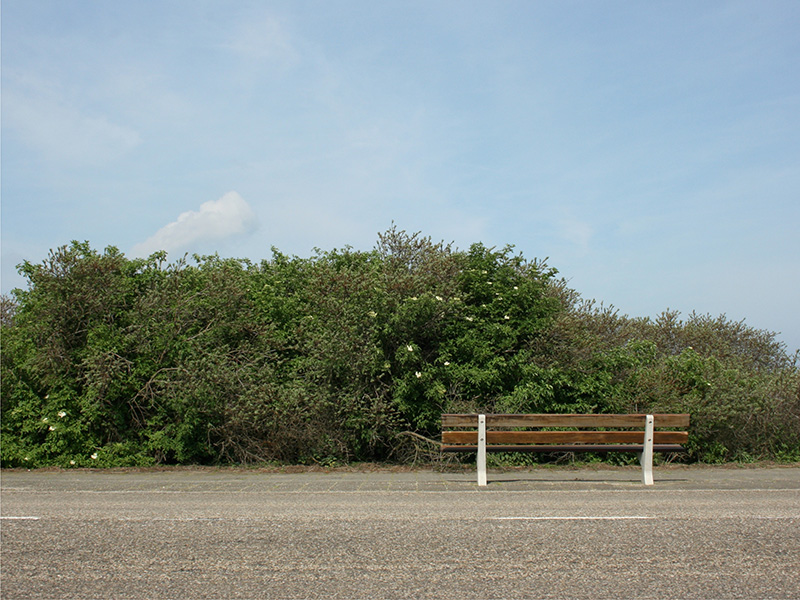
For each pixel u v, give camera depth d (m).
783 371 14.56
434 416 12.23
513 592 4.61
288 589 4.66
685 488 9.02
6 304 19.62
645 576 4.96
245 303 13.73
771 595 4.59
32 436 11.92
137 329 12.30
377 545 5.76
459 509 7.36
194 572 5.03
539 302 13.65
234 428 12.09
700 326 21.83
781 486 9.27
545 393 12.58
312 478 10.12
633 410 13.38
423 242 14.96
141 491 8.84
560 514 7.08
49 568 5.14
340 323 12.32
